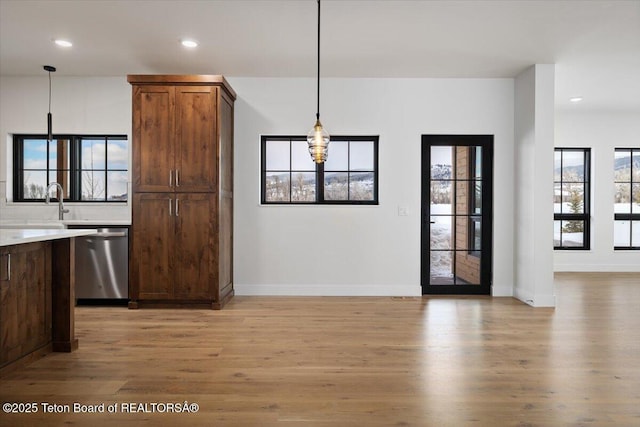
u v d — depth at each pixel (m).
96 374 2.66
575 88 5.48
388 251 5.08
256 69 4.76
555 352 3.09
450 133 5.07
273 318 4.02
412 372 2.71
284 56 4.34
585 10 3.29
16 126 4.99
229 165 4.85
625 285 5.79
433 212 5.14
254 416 2.13
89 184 5.10
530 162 4.66
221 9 3.30
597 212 6.99
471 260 5.17
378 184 5.09
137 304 4.38
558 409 2.21
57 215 4.97
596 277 6.43
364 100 5.07
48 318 3.03
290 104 5.05
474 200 5.16
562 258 7.02
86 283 4.45
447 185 5.14
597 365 2.84
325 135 3.08
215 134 4.36
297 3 3.19
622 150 7.13
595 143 6.97
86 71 4.82
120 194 5.08
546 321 3.94
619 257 7.01
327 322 3.89
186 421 2.08
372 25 3.59
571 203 7.10
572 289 5.51
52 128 4.99
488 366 2.81
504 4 3.20
